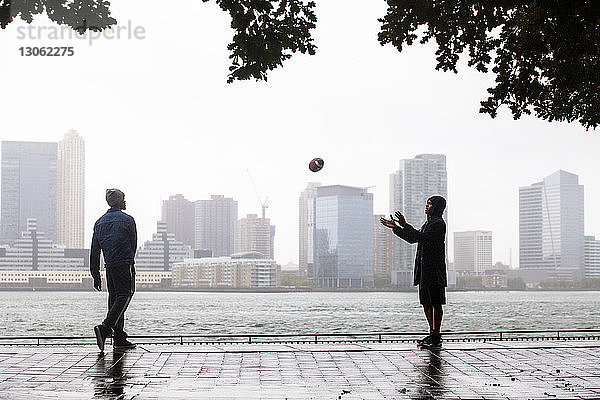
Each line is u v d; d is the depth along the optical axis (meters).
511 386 8.18
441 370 9.48
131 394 7.50
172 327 70.25
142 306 147.12
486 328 72.44
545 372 9.30
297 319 91.38
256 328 69.38
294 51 7.57
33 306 137.75
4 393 7.30
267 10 7.51
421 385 8.25
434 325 12.36
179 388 7.96
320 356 10.93
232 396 7.38
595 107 8.17
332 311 122.25
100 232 12.05
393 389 7.97
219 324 76.62
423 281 12.38
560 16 7.22
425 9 7.74
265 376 8.92
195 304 164.38
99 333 11.09
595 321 91.62
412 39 7.89
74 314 101.56
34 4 6.96
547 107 8.20
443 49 7.91
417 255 12.68
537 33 7.46
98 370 9.34
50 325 73.44
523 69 7.80
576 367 9.77
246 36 7.55
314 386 8.16
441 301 12.41
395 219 12.60
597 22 7.20
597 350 11.77
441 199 12.82
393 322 85.00
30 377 8.72
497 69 7.86
